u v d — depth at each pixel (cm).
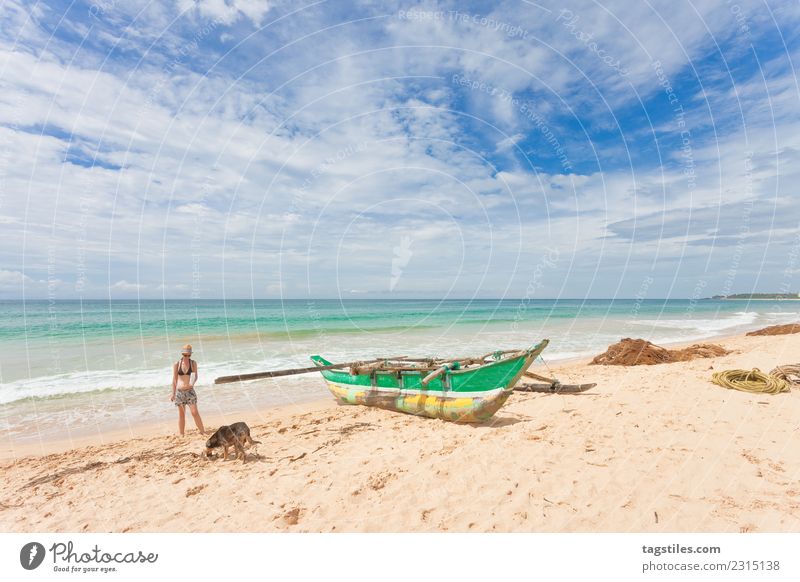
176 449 708
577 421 728
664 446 584
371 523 438
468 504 462
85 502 516
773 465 512
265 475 573
